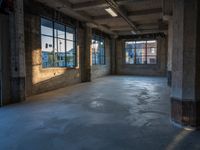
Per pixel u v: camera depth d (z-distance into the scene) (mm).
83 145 2580
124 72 14695
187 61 3104
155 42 13680
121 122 3514
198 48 3051
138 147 2500
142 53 14156
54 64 7637
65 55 8430
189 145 2543
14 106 4723
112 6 6727
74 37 9109
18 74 5180
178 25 3191
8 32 4949
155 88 7672
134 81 10133
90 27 10062
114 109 4441
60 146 2559
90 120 3639
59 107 4629
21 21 5223
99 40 12492
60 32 8008
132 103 5047
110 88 7719
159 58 13508
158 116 3869
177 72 3275
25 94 5453
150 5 7348
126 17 8438
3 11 4773
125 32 13367
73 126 3314
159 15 8547
